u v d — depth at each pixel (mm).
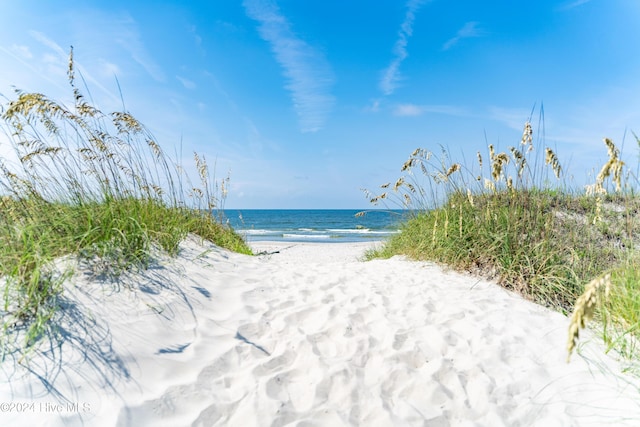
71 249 3621
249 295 4254
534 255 5141
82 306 2996
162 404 2350
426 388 2771
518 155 5375
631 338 3098
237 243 7953
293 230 31406
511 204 6004
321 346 3301
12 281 2875
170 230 5105
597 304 1500
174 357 2820
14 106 3592
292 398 2621
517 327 3715
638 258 4555
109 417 2125
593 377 2824
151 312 3264
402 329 3594
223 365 2891
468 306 4211
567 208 6617
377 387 2768
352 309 4039
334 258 11203
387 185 7734
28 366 2314
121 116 4965
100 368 2463
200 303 3729
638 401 2465
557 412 2514
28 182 4004
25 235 3342
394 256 7406
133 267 3863
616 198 6746
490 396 2703
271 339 3352
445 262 6047
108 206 4242
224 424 2336
